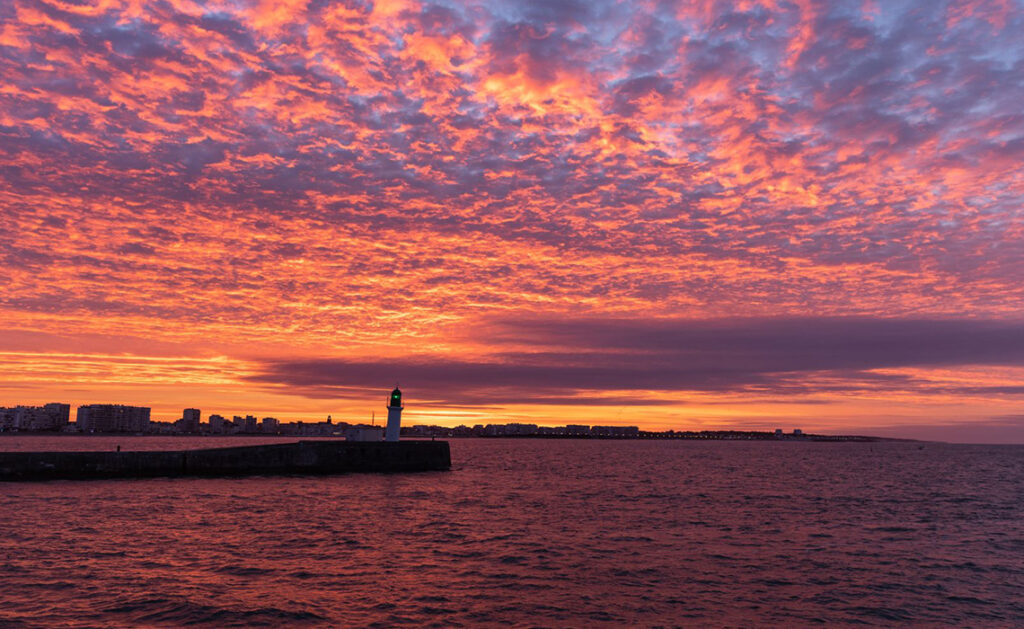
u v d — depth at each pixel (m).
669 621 20.36
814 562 28.75
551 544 32.22
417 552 29.83
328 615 20.25
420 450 77.88
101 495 46.94
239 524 35.91
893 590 24.27
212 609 20.42
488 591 23.33
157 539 31.11
